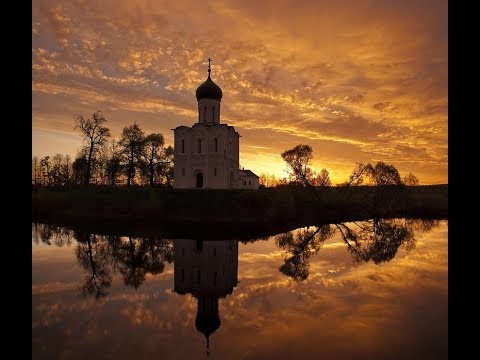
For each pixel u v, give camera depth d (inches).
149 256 1089.4
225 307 613.0
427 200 2576.3
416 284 757.9
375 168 2385.6
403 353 437.7
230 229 1632.6
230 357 427.8
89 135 2518.5
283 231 1641.2
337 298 661.3
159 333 498.6
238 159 2773.1
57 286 753.6
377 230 1728.6
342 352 441.1
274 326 525.7
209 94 2583.7
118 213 1963.6
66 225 1731.1
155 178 3282.5
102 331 506.0
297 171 2297.0
